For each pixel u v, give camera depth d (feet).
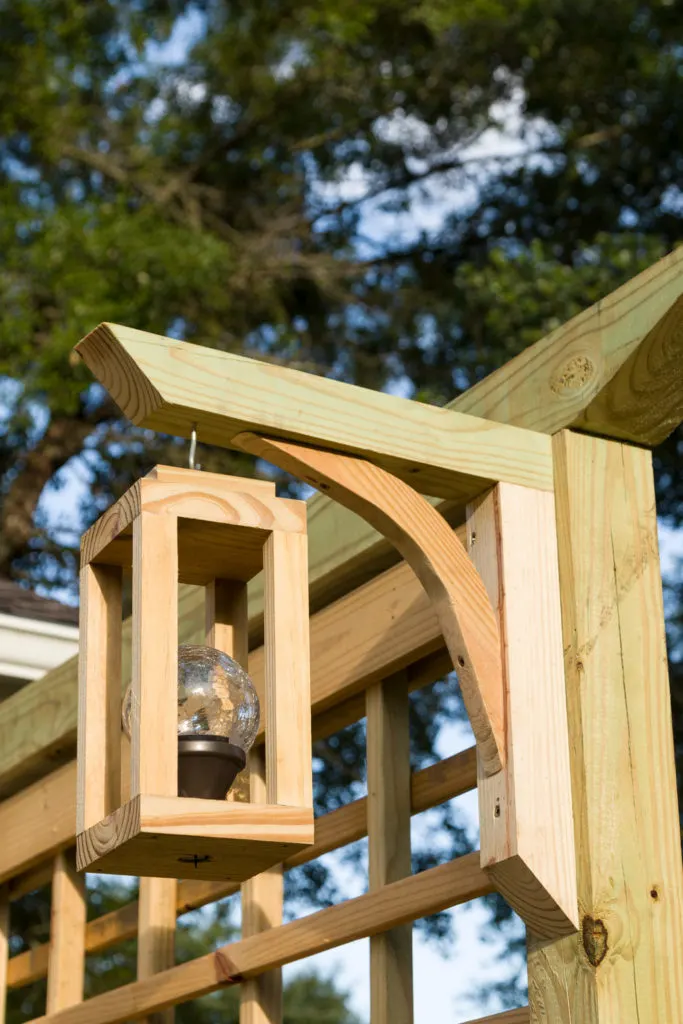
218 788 6.86
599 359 7.91
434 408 7.77
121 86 39.11
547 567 7.80
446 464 7.68
